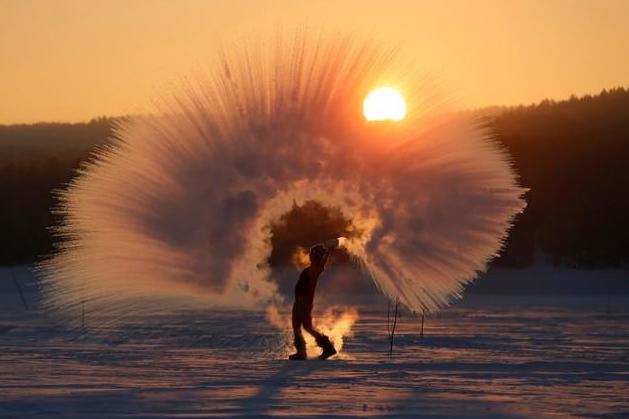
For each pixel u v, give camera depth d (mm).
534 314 38125
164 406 13531
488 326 30844
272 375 17203
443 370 18125
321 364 19188
